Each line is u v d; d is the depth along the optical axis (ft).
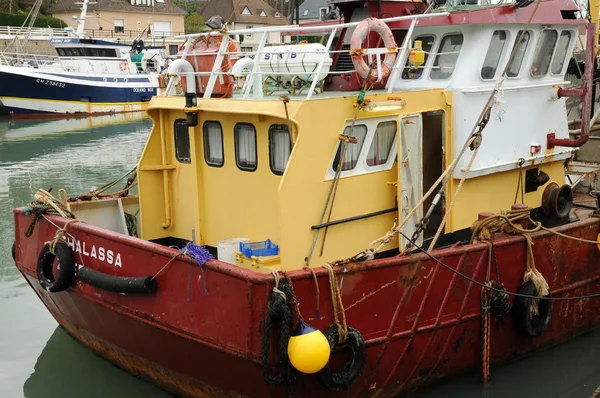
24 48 143.84
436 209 23.41
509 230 22.39
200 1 231.71
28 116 113.09
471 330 21.90
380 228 21.58
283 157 20.02
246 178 21.35
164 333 19.72
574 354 25.57
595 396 22.49
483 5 24.14
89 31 180.45
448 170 20.24
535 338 24.27
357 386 19.54
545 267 23.63
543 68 25.38
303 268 17.92
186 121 22.72
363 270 18.52
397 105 20.36
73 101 114.93
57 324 29.58
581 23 25.55
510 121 24.18
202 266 18.13
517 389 23.08
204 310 18.39
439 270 20.34
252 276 17.07
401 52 21.27
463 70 22.56
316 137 19.04
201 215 23.07
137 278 19.71
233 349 17.80
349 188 20.36
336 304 18.08
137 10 188.34
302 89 23.82
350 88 25.16
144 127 101.86
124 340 22.09
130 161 69.67
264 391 18.43
